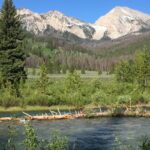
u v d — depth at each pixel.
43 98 78.75
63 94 84.44
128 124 53.03
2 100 75.50
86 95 88.81
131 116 64.19
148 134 42.91
